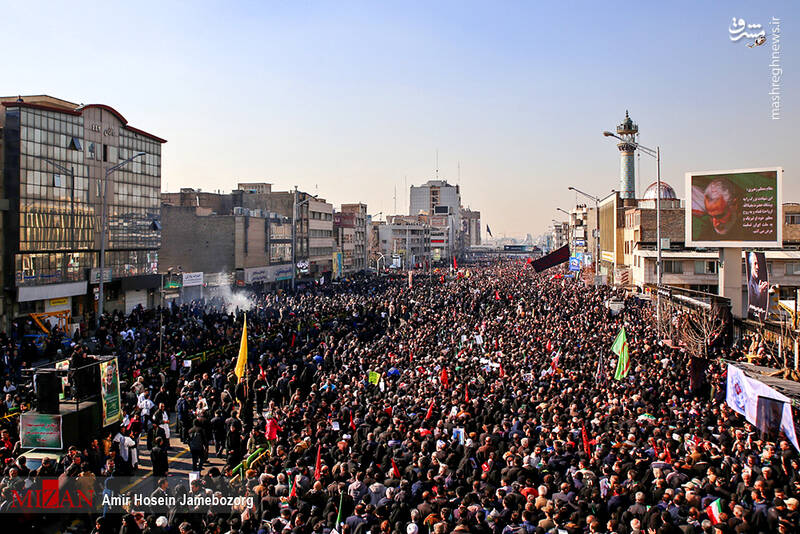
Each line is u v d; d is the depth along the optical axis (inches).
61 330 1630.2
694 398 858.8
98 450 661.3
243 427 806.5
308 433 695.7
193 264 2989.7
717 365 1063.6
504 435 664.4
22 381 1110.4
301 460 583.2
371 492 521.7
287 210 3814.0
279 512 505.0
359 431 690.8
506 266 6368.1
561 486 500.4
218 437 800.9
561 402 783.1
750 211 1464.1
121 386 923.4
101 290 1402.6
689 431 674.2
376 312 1991.9
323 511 500.1
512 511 482.0
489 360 1118.4
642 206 3425.2
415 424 712.4
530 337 1354.6
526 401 813.2
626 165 4138.8
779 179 1434.5
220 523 481.1
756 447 626.8
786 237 2559.1
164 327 1492.4
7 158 1614.2
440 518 452.8
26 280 1640.0
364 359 1136.2
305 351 1274.6
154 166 2241.6
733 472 552.4
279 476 545.6
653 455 597.6
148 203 2207.2
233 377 1012.5
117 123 2017.7
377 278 4126.5
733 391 742.5
